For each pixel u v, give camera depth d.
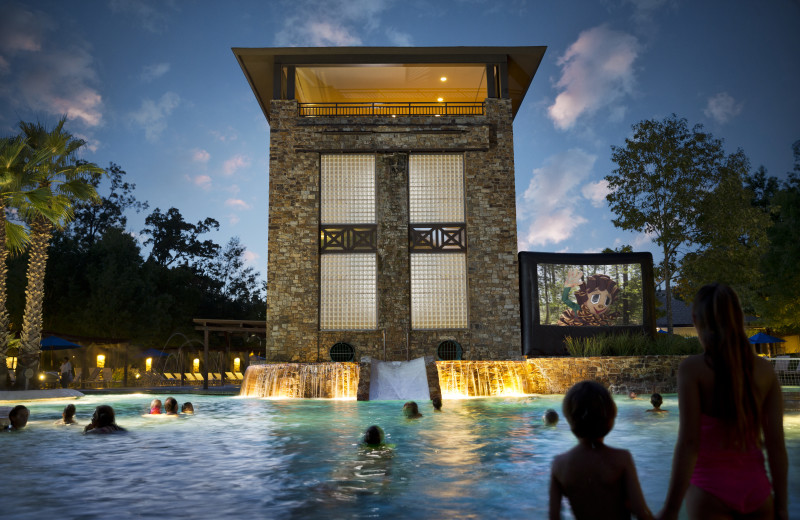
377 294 24.50
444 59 25.92
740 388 2.76
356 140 25.22
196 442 9.55
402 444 9.16
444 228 25.20
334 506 5.26
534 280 24.69
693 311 2.96
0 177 19.91
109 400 20.28
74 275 40.09
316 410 15.55
